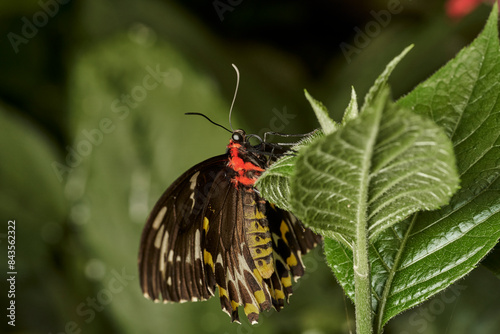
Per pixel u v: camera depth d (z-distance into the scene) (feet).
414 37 2.87
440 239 2.03
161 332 2.68
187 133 2.69
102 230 2.72
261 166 2.29
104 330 2.71
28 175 2.83
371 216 1.83
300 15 3.38
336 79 3.02
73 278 2.75
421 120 1.44
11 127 2.85
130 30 2.77
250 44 3.37
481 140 2.01
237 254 2.30
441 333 2.56
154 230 2.27
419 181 1.64
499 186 2.02
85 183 2.72
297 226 2.28
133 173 2.71
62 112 3.11
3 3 3.06
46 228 2.80
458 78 2.01
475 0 2.75
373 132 1.48
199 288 2.32
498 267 2.05
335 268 2.06
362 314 2.00
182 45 2.87
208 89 2.70
